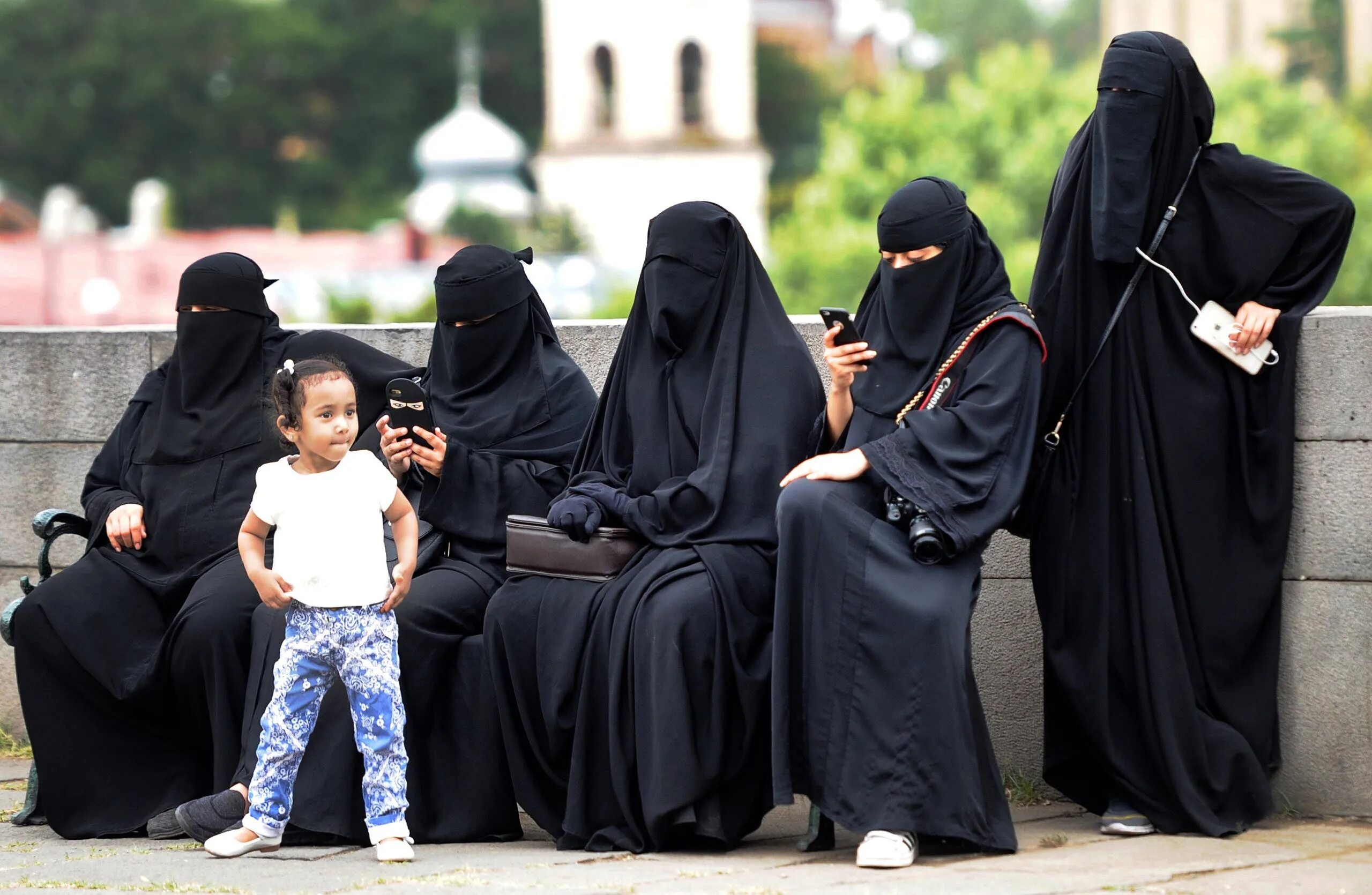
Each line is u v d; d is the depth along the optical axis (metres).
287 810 13.05
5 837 14.45
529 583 13.78
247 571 13.00
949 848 12.83
